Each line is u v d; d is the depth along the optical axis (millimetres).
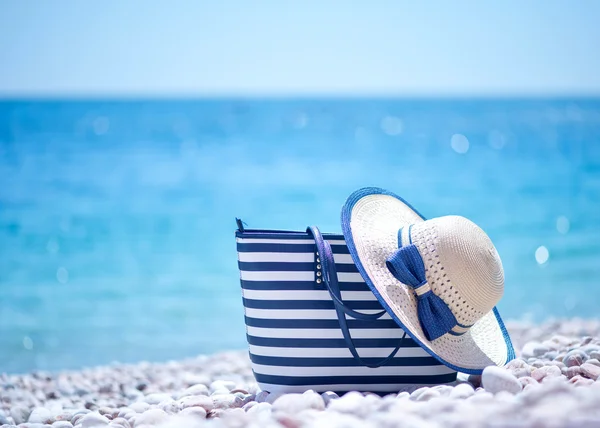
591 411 2631
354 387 3766
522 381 3426
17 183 23906
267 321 3686
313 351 3691
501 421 2588
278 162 31781
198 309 9891
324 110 70625
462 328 3715
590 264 12227
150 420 3500
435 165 30281
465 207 19141
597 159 30625
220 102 80562
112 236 15508
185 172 27453
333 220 18016
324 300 3682
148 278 11703
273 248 3664
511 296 10375
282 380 3711
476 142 43188
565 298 10172
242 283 3777
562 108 70562
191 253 13617
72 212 18750
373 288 3533
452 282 3625
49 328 9148
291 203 20828
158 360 7871
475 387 3854
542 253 13125
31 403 5234
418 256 3611
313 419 2912
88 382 6152
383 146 40562
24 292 10914
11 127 47250
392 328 3742
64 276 11922
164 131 48000
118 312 9789
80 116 55500
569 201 19703
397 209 4148
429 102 87125
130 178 25484
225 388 4465
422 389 3357
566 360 4070
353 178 26219
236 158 33250
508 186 23062
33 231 16016
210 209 19656
